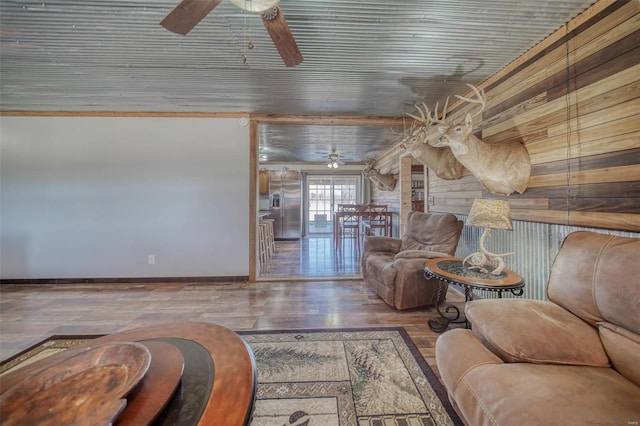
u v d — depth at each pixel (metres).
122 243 3.82
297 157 7.70
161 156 3.83
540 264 2.17
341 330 2.38
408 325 2.47
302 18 1.91
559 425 0.82
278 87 3.03
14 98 3.34
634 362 1.03
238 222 3.87
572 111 1.90
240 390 0.88
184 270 3.85
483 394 1.03
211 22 1.96
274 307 2.91
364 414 1.46
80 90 3.11
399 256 2.91
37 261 3.78
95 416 0.74
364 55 2.39
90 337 2.29
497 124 2.67
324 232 8.97
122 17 1.91
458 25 1.99
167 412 0.79
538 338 1.19
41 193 3.78
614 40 1.62
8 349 2.11
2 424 0.74
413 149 3.31
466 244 3.18
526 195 2.31
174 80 2.86
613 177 1.62
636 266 1.10
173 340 1.20
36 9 1.82
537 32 2.05
